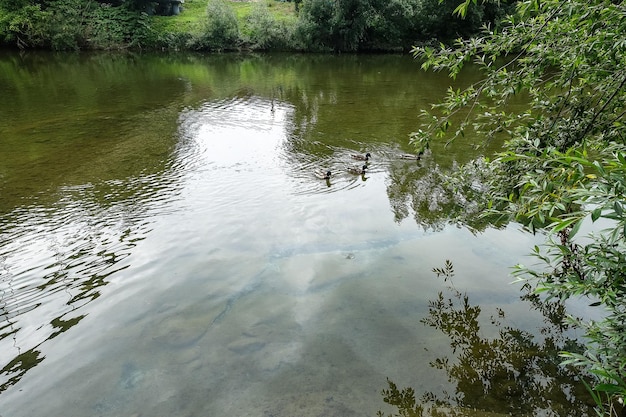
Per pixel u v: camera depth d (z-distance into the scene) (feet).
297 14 170.09
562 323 20.33
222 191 36.83
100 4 154.30
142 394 16.78
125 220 31.24
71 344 19.35
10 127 56.80
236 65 124.47
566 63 16.40
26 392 16.87
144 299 22.48
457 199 35.24
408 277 24.35
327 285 23.73
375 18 155.94
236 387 17.07
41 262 25.73
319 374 17.63
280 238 28.91
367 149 49.49
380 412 15.79
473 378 17.28
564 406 15.88
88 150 47.96
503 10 140.15
